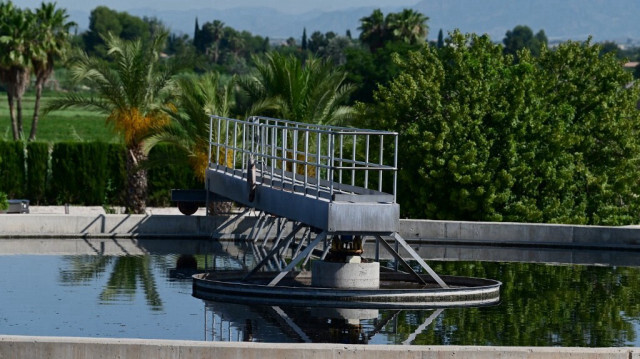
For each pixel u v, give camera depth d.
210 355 12.77
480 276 24.20
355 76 87.75
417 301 19.97
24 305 18.59
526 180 35.41
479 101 35.66
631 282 23.33
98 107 37.91
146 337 15.62
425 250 30.17
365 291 19.81
